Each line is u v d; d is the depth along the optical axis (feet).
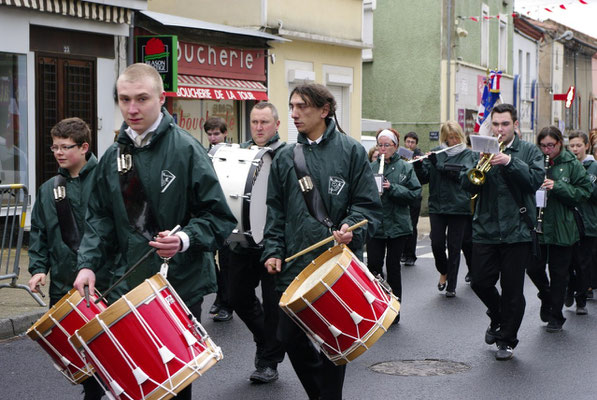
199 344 13.19
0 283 33.55
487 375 23.08
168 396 12.71
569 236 28.19
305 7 68.33
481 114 78.23
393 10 94.22
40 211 18.75
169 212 14.56
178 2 67.31
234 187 22.41
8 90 44.88
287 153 17.63
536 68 127.95
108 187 14.80
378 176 29.27
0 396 21.08
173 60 50.11
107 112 50.14
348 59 74.74
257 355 22.94
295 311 15.52
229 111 62.64
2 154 44.75
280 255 17.57
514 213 24.11
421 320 30.53
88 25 47.78
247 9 64.54
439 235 35.22
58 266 18.62
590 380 22.67
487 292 25.09
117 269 14.90
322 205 17.19
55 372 23.34
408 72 93.86
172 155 14.53
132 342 12.67
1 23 43.91
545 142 28.32
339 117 75.05
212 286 15.15
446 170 34.55
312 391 18.38
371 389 21.67
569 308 33.47
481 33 100.89
